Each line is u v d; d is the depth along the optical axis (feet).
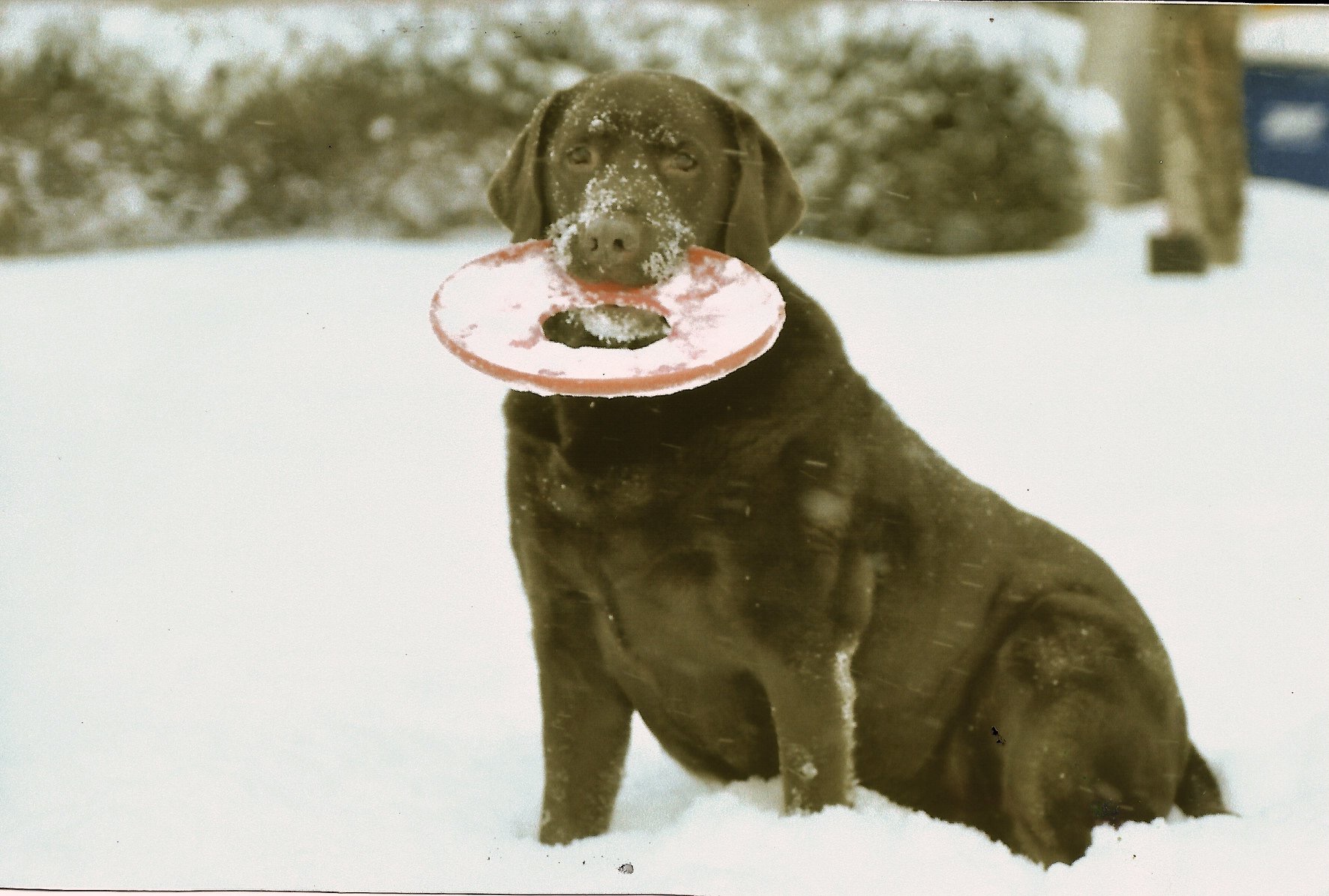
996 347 33.81
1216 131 42.24
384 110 45.98
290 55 46.52
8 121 46.19
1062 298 38.58
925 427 28.04
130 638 19.42
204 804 13.33
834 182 43.83
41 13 46.80
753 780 13.53
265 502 25.55
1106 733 12.56
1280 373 31.86
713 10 46.96
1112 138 53.11
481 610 20.66
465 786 14.33
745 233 12.78
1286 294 39.32
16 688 17.38
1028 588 13.30
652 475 11.65
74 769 14.38
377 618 20.33
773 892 11.07
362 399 31.32
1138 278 40.88
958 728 13.46
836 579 12.01
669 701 12.76
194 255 44.75
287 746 14.94
